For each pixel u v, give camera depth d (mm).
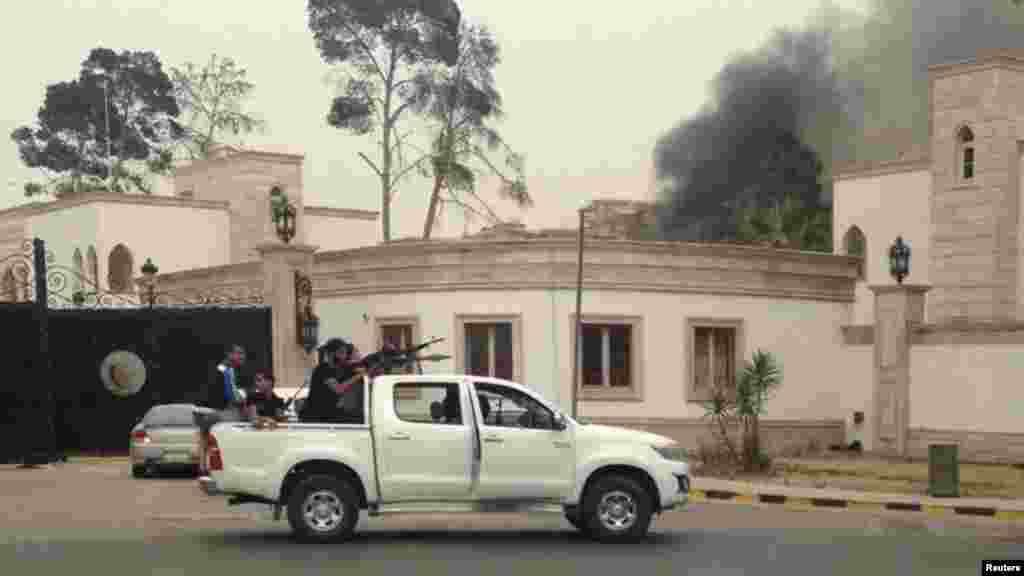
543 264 27797
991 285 30953
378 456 13977
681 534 15227
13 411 27078
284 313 28188
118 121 72312
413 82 59469
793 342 29766
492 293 27969
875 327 28766
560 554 13227
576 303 27500
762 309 29406
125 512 17125
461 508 14062
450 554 13172
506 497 14086
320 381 14648
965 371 26844
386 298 29125
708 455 25750
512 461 14078
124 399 28234
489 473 14039
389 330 29188
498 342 28125
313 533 13922
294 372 28141
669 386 28281
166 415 23562
